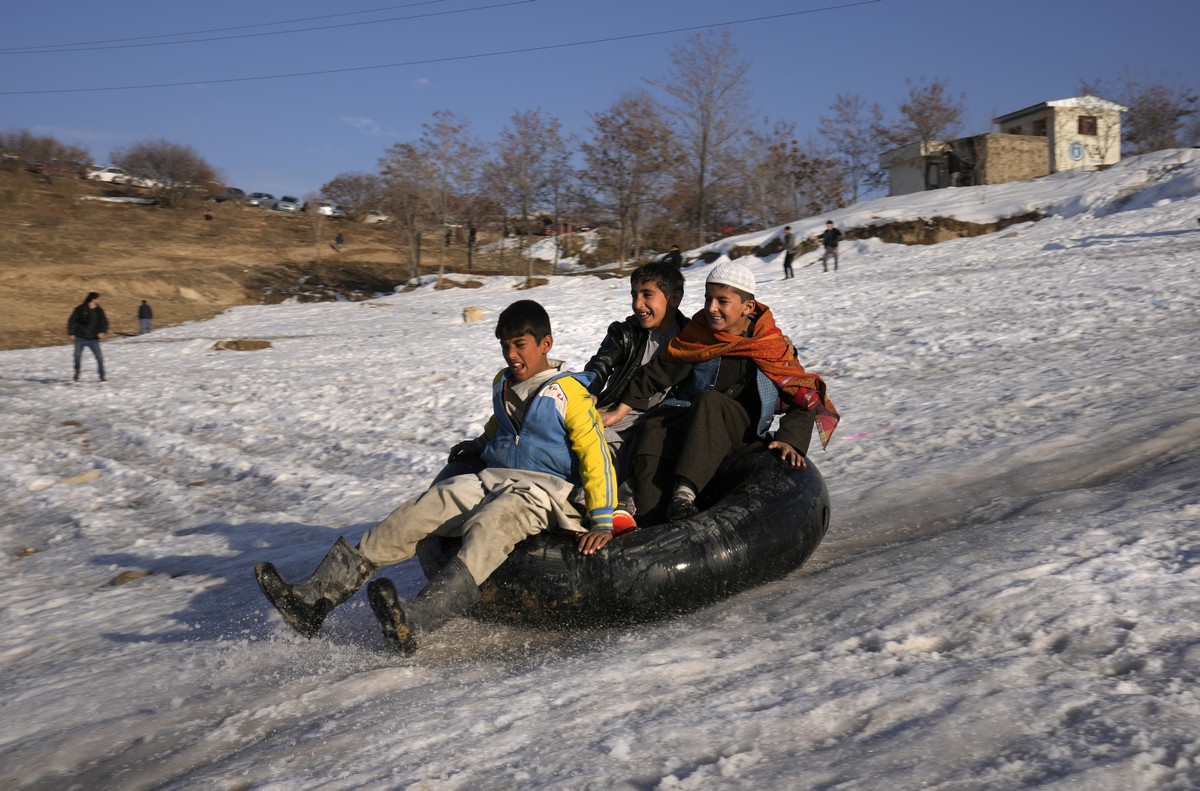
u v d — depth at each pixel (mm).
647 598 4141
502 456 4344
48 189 72750
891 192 55125
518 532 4172
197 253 61250
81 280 47312
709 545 4238
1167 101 60531
